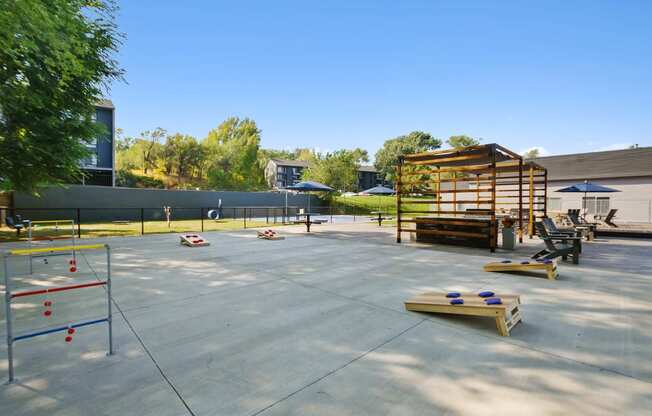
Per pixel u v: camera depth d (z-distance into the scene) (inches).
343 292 189.8
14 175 356.8
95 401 81.4
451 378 92.8
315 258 306.8
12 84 297.1
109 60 409.4
